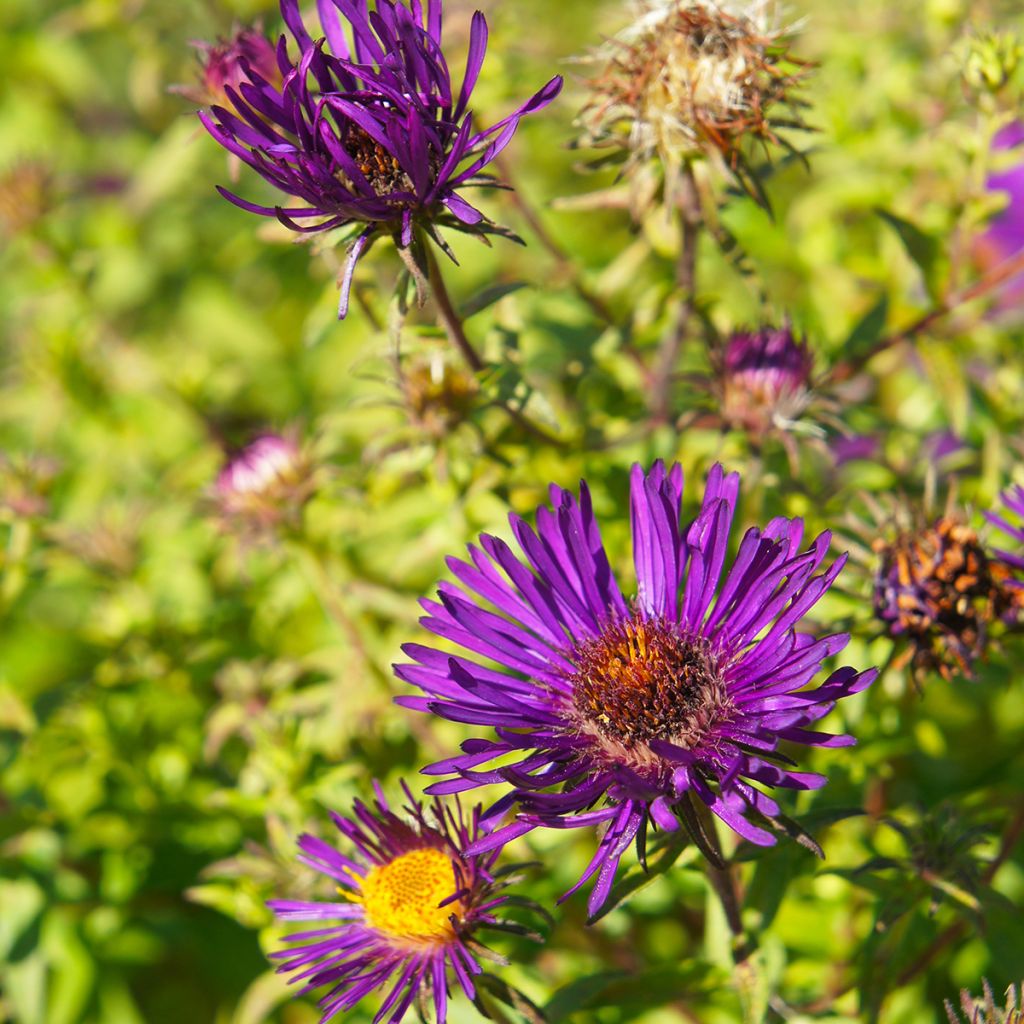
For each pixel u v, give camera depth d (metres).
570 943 0.43
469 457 0.42
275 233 0.42
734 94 0.40
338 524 0.45
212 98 0.41
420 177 0.37
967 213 0.43
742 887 0.40
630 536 0.43
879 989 0.40
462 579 0.37
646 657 0.37
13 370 0.50
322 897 0.39
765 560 0.36
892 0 0.48
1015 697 0.44
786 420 0.41
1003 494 0.39
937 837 0.39
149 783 0.46
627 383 0.45
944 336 0.45
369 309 0.43
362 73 0.37
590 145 0.41
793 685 0.36
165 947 0.46
